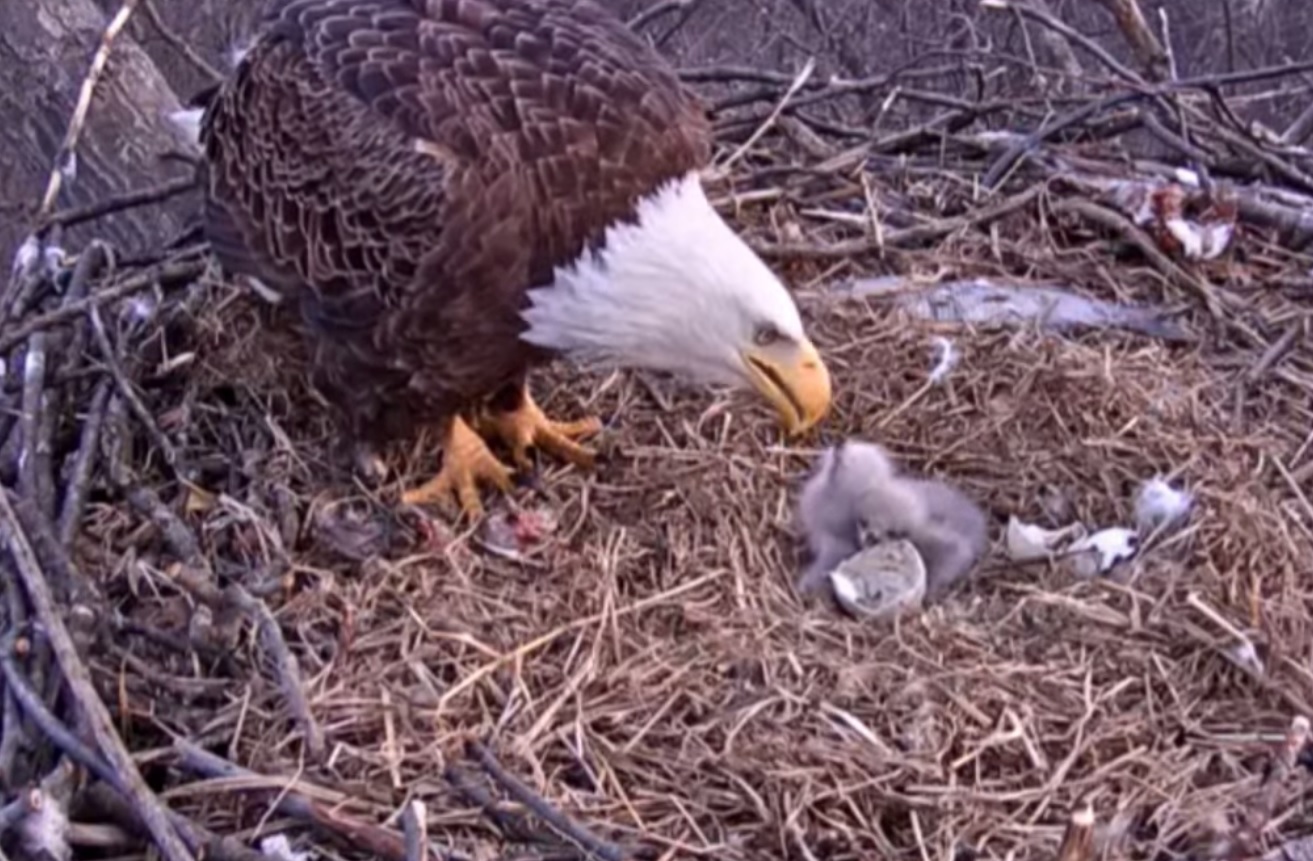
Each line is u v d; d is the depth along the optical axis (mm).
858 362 2963
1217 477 2814
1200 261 3080
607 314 2711
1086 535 2797
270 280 2844
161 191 3119
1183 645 2664
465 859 2434
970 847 2480
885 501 2771
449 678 2629
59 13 3717
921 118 3965
